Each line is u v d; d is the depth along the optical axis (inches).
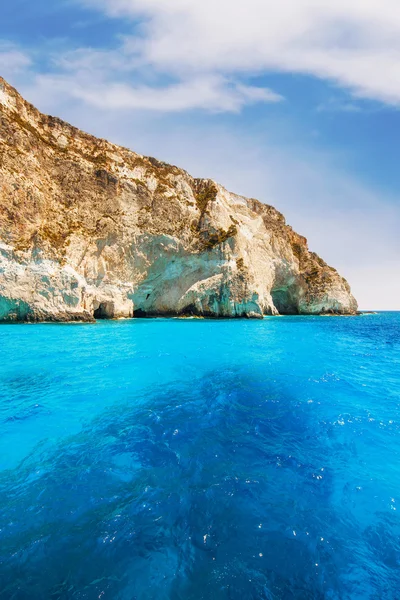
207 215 2005.4
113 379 454.9
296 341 907.4
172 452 249.6
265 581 138.9
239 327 1321.4
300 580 140.0
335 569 146.3
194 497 193.8
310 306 2706.7
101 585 134.9
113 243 1692.9
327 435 282.5
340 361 616.1
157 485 205.9
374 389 420.5
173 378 462.9
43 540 158.1
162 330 1131.9
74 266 1475.1
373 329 1461.6
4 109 1496.1
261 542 160.6
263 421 311.3
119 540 159.0
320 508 187.6
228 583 137.3
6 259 1285.7
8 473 218.4
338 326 1557.6
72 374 482.0
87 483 207.2
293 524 173.6
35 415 322.3
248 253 2217.0
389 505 191.5
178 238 1876.2
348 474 223.0
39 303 1316.4
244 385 430.3
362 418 320.8
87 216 1654.8
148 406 349.1
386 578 143.0
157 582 137.2
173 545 157.0
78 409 339.3
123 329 1151.0
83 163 1732.3
